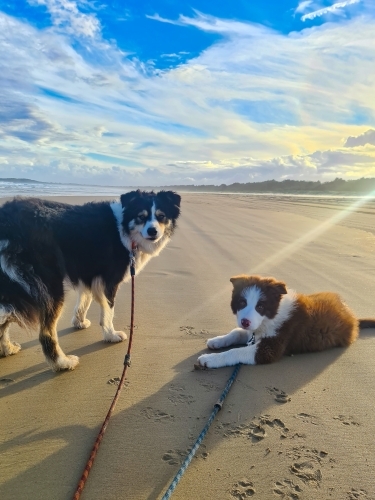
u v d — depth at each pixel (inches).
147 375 43.6
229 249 105.4
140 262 62.7
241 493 26.7
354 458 30.1
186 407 37.3
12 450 31.2
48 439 32.6
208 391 40.3
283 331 47.3
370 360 46.8
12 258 44.7
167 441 32.2
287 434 33.1
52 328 45.9
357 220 167.6
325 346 49.6
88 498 26.4
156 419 35.3
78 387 41.3
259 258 95.6
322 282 75.6
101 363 47.1
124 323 58.5
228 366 45.7
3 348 48.7
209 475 28.3
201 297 68.4
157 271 83.8
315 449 31.2
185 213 193.2
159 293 70.5
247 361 45.9
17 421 35.1
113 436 32.8
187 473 28.5
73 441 32.4
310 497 26.4
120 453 30.8
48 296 46.4
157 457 30.3
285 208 231.6
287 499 26.3
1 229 45.4
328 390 40.1
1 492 26.9
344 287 72.5
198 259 94.3
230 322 58.1
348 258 95.0
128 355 43.6
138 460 30.0
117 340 53.6
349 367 45.1
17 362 47.4
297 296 50.6
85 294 58.5
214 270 84.8
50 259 47.8
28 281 45.1
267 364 46.3
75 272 52.2
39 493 26.8
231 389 40.5
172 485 26.6
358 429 33.7
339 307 51.6
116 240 58.0
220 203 282.5
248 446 31.5
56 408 37.2
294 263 90.5
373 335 54.1
